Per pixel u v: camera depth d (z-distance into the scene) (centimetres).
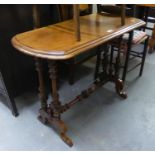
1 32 133
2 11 129
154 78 211
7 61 143
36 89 183
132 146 136
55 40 111
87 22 145
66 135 142
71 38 113
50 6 163
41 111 149
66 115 163
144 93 188
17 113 163
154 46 263
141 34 194
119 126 152
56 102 133
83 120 158
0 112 167
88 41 110
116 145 137
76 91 194
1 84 149
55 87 125
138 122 155
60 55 96
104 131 148
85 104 175
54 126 152
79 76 218
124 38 179
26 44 106
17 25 142
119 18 154
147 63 239
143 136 143
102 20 150
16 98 181
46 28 130
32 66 166
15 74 153
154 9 286
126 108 170
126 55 178
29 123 156
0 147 137
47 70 172
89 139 142
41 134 146
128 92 189
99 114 164
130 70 206
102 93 188
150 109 168
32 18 150
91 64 242
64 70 211
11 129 151
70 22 143
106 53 172
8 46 140
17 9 138
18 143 140
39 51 99
